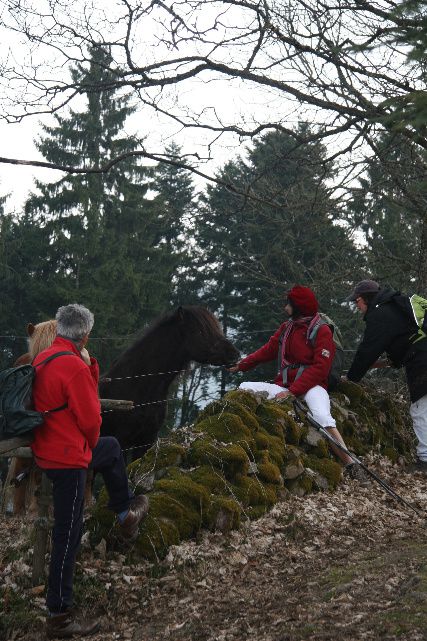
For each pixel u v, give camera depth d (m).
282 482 6.76
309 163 9.44
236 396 7.35
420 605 4.00
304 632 3.92
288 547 5.83
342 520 6.47
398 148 9.23
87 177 34.44
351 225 12.28
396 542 5.79
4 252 34.34
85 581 5.00
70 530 4.44
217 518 5.80
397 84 7.44
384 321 7.77
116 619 4.71
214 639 4.13
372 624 3.88
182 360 7.71
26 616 4.68
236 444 6.61
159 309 34.91
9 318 34.47
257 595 4.83
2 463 24.55
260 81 8.41
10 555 5.34
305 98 8.23
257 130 8.98
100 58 9.16
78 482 4.43
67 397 4.38
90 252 34.03
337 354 7.91
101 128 34.66
